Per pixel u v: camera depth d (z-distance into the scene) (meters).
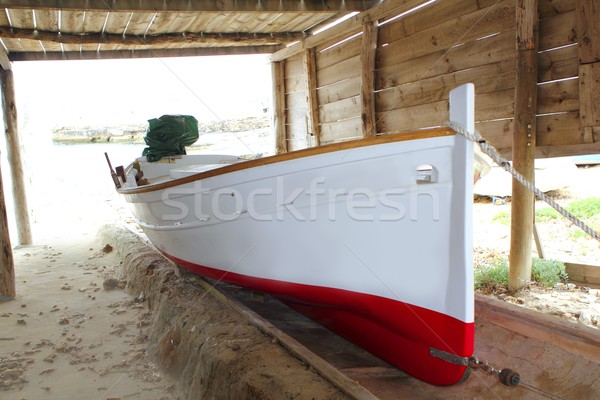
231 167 3.49
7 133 8.72
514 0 4.80
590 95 4.16
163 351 4.20
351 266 3.27
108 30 7.24
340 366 3.50
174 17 6.77
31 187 11.76
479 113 5.31
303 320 4.46
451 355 2.97
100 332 4.78
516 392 3.06
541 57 4.58
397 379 3.31
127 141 19.44
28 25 6.76
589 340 3.04
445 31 5.61
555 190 9.30
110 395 3.62
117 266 7.10
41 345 4.49
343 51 7.46
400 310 3.16
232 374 3.08
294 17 7.37
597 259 5.73
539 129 4.66
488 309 3.71
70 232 10.08
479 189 9.60
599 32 4.05
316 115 8.30
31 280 6.57
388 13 6.20
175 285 5.02
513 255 4.80
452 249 2.84
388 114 6.62
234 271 4.09
